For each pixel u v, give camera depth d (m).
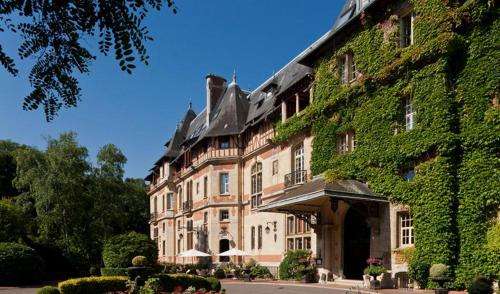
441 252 16.39
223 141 36.72
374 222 19.59
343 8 25.98
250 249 32.88
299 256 24.48
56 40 4.15
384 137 19.66
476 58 16.44
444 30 17.05
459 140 16.61
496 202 15.27
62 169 32.34
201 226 38.31
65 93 4.46
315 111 24.11
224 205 35.41
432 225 16.84
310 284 21.56
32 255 24.64
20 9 3.87
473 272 15.66
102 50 4.25
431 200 17.02
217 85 43.91
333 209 19.42
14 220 28.69
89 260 33.28
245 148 35.38
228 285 22.38
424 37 18.02
